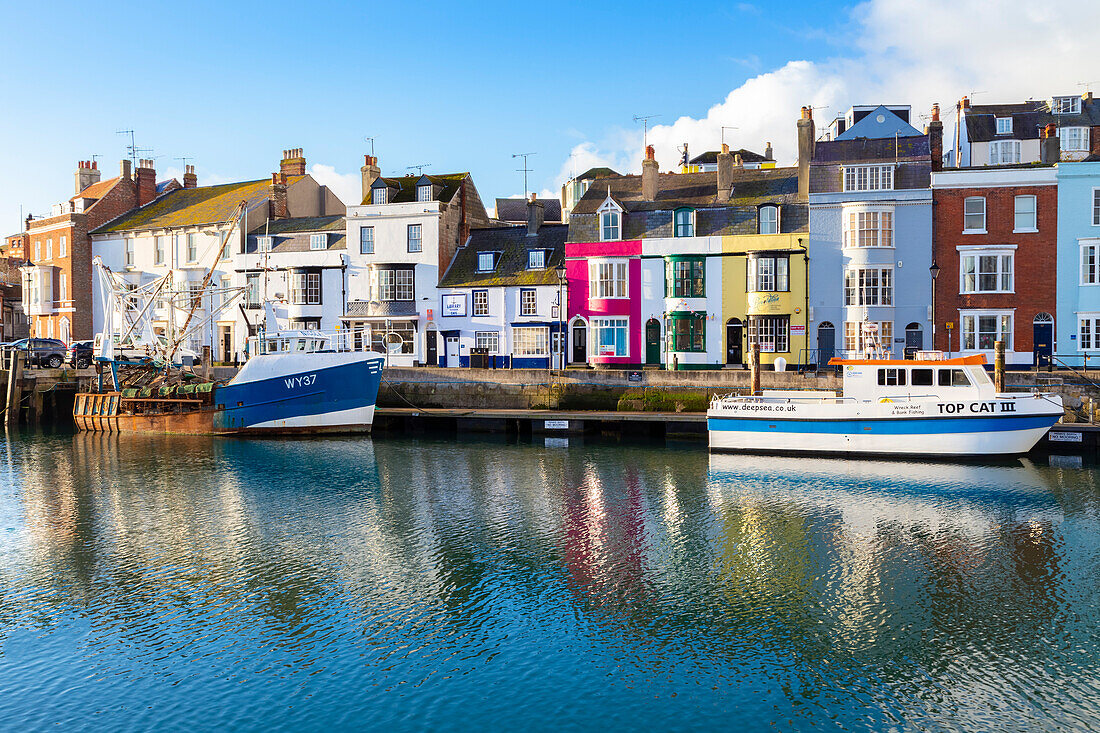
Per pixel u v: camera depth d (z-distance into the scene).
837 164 41.75
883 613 16.48
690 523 22.83
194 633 15.98
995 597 17.19
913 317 40.34
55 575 19.19
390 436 39.16
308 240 53.66
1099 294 38.34
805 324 41.62
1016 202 39.28
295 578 18.80
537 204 51.75
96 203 60.94
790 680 13.92
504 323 47.94
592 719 12.84
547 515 23.88
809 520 22.95
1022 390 34.72
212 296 55.44
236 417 39.78
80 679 14.26
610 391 40.22
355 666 14.60
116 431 42.56
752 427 32.56
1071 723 12.48
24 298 63.34
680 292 43.88
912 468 29.16
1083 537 21.03
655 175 46.81
